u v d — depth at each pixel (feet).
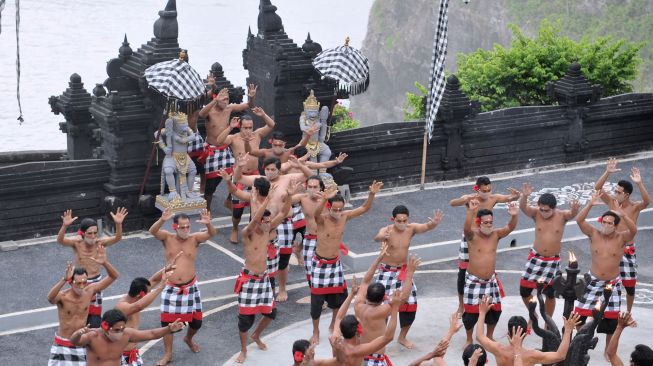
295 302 128.67
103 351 91.81
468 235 113.80
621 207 123.34
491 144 169.99
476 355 83.46
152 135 142.72
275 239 122.21
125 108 140.56
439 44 156.35
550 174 172.14
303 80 153.79
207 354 115.03
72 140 170.91
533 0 647.56
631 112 177.99
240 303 112.06
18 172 138.92
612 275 114.93
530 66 217.56
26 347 115.96
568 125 174.19
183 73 137.08
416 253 140.87
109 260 135.74
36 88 644.27
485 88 221.25
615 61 222.89
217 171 146.30
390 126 162.20
